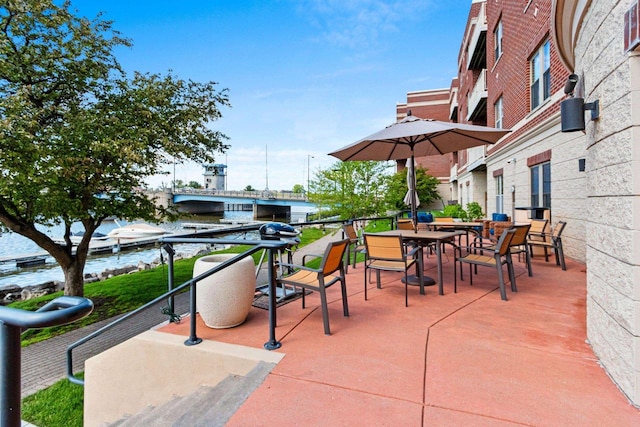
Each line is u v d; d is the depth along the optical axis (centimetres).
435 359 243
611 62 205
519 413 181
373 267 394
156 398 271
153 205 945
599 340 238
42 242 825
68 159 690
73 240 1916
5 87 712
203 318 312
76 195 803
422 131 418
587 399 193
